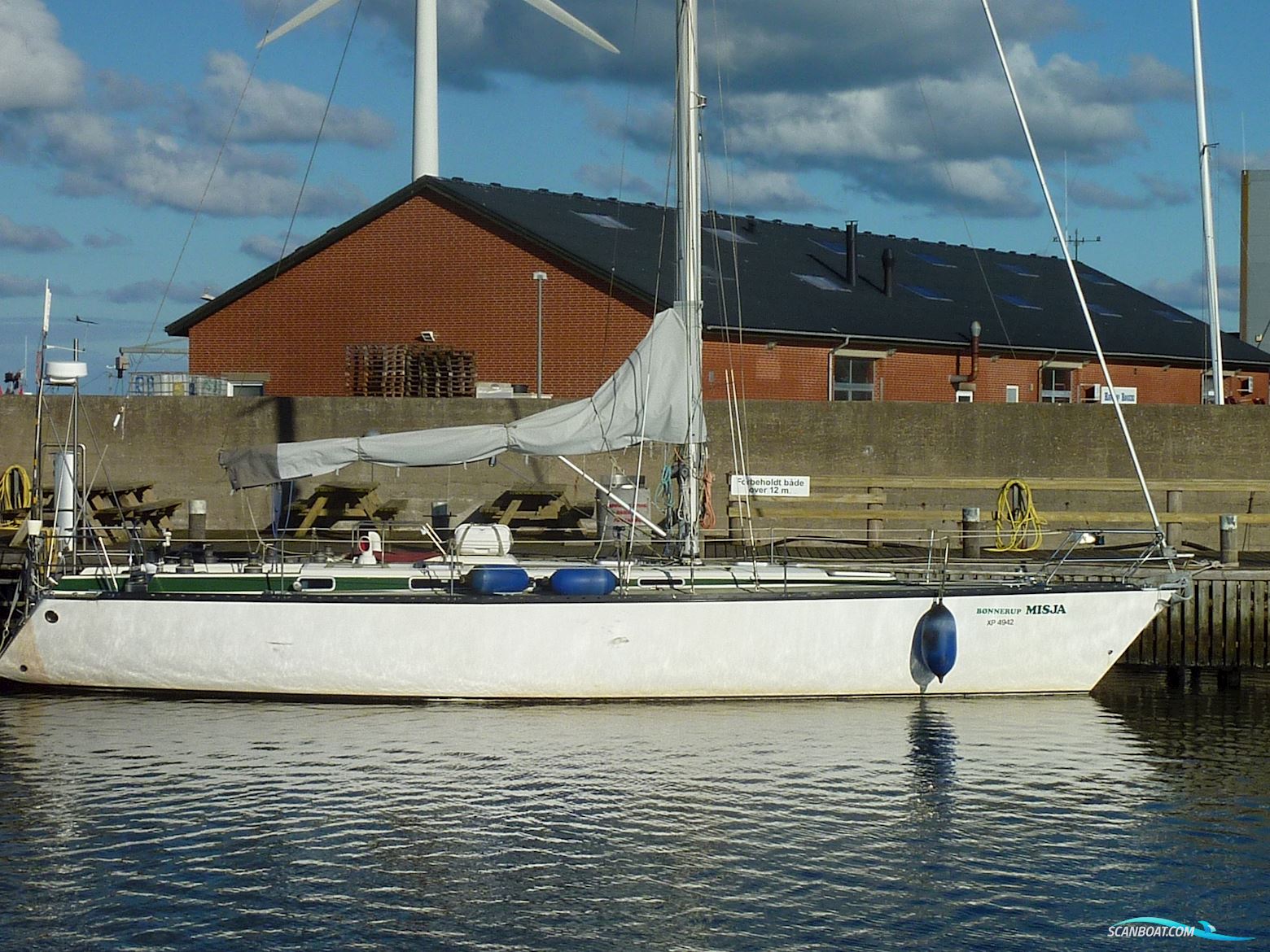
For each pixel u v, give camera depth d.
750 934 10.07
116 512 21.11
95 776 13.06
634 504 15.91
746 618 15.01
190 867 11.12
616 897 10.65
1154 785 13.26
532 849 11.51
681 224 15.65
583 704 15.05
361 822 12.05
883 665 15.25
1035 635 15.48
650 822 12.10
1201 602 18.02
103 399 24.22
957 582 16.31
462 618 14.90
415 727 14.47
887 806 12.58
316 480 24.45
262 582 15.48
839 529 21.41
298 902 10.54
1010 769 13.61
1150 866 11.32
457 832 11.84
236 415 24.33
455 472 24.28
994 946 9.93
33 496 16.84
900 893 10.75
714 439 24.47
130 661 15.18
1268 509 24.84
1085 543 17.38
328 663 14.99
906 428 24.88
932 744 14.27
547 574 15.73
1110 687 17.50
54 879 10.88
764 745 14.11
